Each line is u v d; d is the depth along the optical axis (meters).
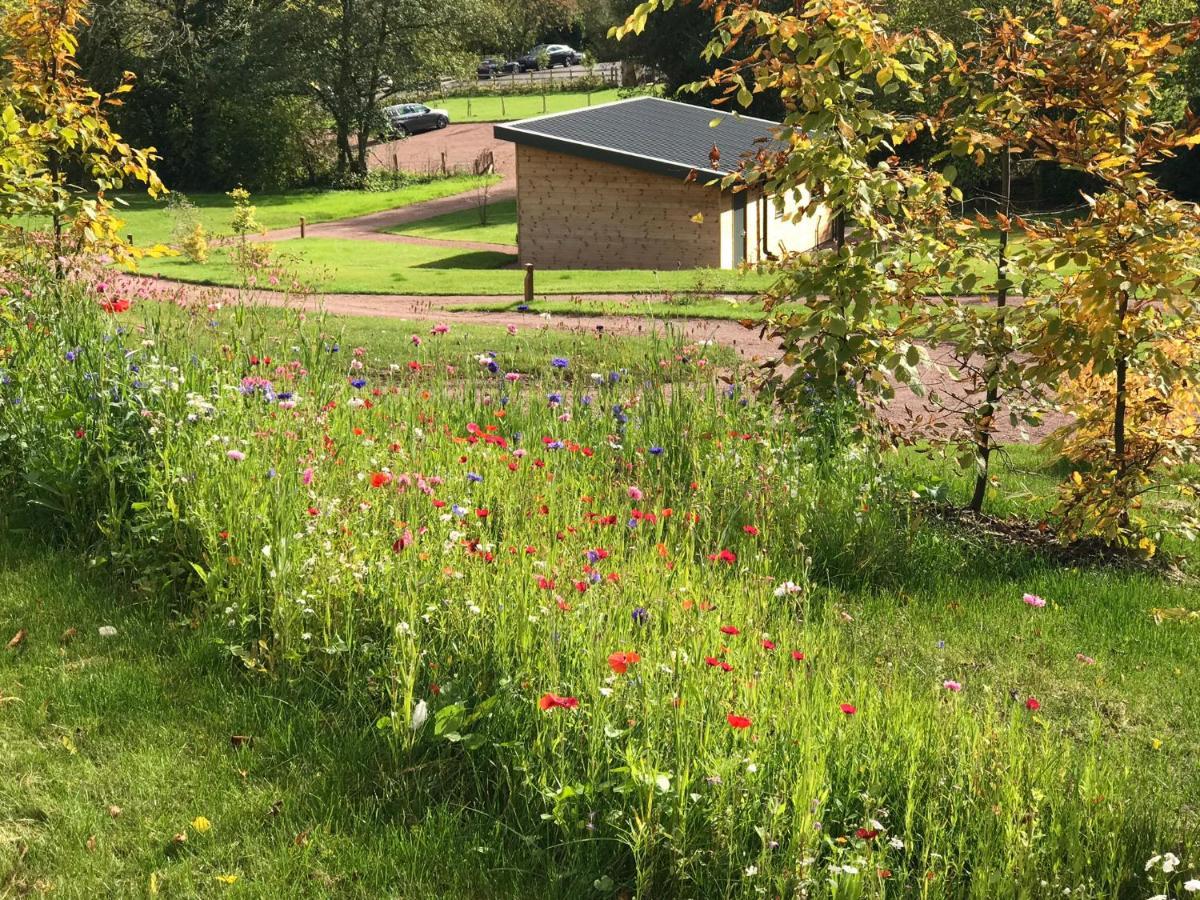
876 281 7.89
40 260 9.25
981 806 4.23
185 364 7.68
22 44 10.15
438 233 44.97
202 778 4.79
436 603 5.41
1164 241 7.14
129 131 58.09
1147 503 8.98
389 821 4.54
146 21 55.38
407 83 60.59
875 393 8.03
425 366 10.07
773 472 7.72
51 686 5.43
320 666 5.50
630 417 8.62
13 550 6.85
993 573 7.85
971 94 8.42
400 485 6.22
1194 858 4.23
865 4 7.93
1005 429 12.43
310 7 58.47
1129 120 7.95
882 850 3.96
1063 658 6.52
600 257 33.53
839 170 7.93
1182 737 5.62
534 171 33.62
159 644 5.86
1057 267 7.59
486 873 4.24
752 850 4.11
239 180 59.25
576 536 6.00
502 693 4.82
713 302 21.72
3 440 7.40
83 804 4.58
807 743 4.22
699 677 4.66
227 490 6.30
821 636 5.66
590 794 4.28
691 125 37.44
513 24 91.94
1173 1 33.66
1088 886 4.00
